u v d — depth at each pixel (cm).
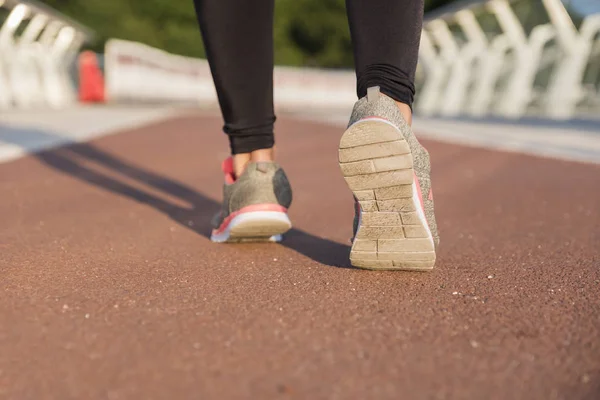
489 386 100
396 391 98
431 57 1661
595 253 204
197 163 486
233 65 188
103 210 284
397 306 141
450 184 390
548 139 717
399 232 159
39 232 230
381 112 150
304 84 2298
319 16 2862
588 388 100
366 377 103
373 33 156
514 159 530
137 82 1758
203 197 334
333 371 106
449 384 101
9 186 346
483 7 1291
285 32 2870
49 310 136
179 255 196
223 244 215
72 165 449
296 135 799
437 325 128
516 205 312
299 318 132
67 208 286
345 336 122
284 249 207
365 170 150
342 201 322
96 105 1480
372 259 166
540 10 1252
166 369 106
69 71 1652
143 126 848
